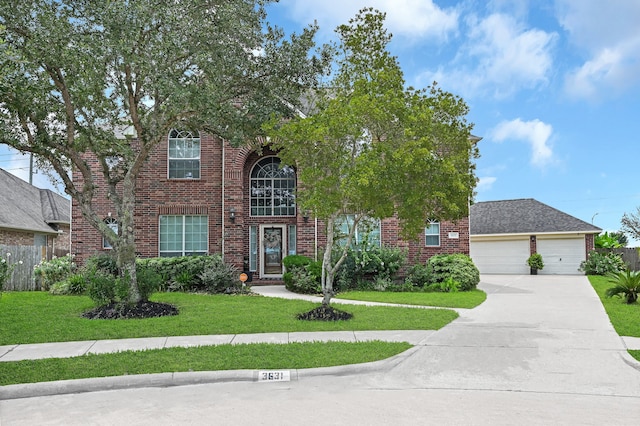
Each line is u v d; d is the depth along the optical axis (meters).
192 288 17.69
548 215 30.17
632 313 12.49
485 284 21.30
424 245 21.08
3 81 10.06
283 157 12.05
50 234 28.11
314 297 16.17
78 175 19.69
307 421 5.40
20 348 8.86
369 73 11.72
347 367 7.62
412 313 12.41
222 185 19.98
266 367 7.55
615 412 5.81
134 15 10.43
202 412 5.77
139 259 17.95
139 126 12.56
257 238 21.09
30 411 5.96
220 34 11.56
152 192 19.83
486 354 8.55
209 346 8.84
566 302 14.77
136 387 7.00
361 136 11.48
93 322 11.16
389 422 5.37
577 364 7.98
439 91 12.02
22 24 10.77
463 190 11.49
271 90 12.88
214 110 12.18
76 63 10.80
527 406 6.04
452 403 6.14
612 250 28.77
